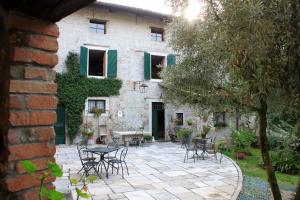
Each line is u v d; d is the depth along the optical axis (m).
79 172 7.38
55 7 1.43
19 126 1.44
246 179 7.20
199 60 4.30
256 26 2.33
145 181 6.63
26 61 1.50
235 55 2.50
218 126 13.32
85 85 14.10
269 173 3.59
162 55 16.11
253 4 2.36
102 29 15.09
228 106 3.76
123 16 15.38
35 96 1.51
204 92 4.10
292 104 2.62
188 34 4.68
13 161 1.40
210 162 9.28
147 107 15.59
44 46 1.57
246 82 2.75
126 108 15.05
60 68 13.84
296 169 8.00
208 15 3.38
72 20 14.24
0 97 1.55
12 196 1.41
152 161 9.38
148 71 15.64
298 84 2.48
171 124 16.09
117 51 15.05
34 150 1.48
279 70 2.53
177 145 14.05
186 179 6.90
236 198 5.45
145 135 14.05
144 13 15.40
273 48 2.51
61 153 10.89
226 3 2.57
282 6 2.40
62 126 13.75
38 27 1.56
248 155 10.92
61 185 5.87
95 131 14.23
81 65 14.02
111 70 14.75
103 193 5.61
